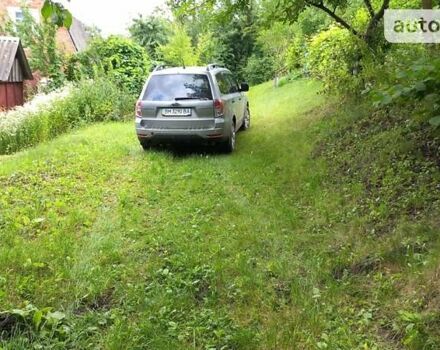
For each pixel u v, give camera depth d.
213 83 8.87
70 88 15.17
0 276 4.00
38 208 5.83
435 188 4.86
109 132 11.73
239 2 10.53
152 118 8.83
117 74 18.44
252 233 5.04
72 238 4.94
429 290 3.44
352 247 4.47
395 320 3.30
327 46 10.33
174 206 6.04
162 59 26.55
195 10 10.95
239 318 3.54
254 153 8.86
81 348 3.13
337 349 3.09
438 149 5.48
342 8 10.31
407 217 4.61
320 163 7.07
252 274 4.12
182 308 3.65
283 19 10.08
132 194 6.52
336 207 5.50
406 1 9.23
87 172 7.67
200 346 3.19
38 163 8.16
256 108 14.99
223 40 29.06
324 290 3.85
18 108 13.89
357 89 8.56
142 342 3.19
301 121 10.62
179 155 9.09
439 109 4.77
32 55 21.36
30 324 3.28
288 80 18.78
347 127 7.86
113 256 4.49
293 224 5.26
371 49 8.78
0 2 26.61
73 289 3.86
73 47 28.73
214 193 6.56
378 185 5.53
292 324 3.39
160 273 4.16
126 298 3.76
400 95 4.64
